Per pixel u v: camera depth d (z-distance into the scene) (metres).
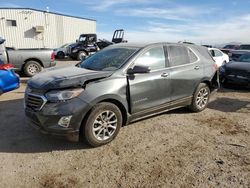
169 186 3.14
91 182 3.22
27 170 3.48
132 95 4.43
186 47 5.65
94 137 4.05
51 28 29.47
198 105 5.96
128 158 3.82
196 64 5.71
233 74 8.81
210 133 4.80
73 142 4.32
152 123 5.25
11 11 26.84
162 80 4.91
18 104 6.60
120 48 5.07
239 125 5.23
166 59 5.11
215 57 12.78
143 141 4.40
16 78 6.82
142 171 3.47
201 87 5.89
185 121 5.41
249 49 21.25
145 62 4.73
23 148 4.10
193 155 3.93
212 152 4.03
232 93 8.37
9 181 3.23
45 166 3.58
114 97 4.16
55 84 3.84
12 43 27.47
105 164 3.65
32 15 27.92
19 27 27.53
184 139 4.51
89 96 3.89
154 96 4.82
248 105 6.82
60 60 22.14
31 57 11.03
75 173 3.41
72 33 31.38
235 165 3.64
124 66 4.42
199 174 3.40
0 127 4.95
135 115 4.59
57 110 3.73
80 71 4.50
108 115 4.18
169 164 3.66
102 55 5.12
